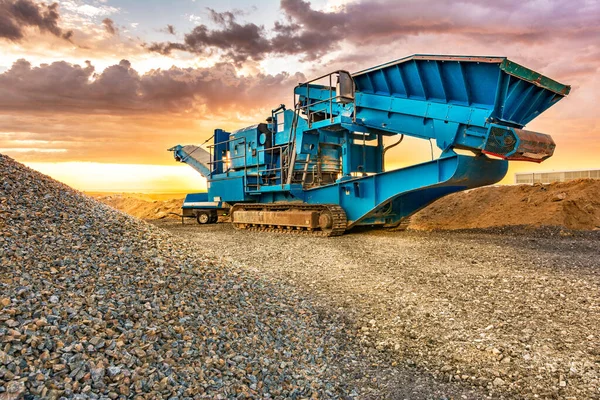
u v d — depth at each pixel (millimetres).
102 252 5418
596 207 15234
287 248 11391
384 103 12781
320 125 14367
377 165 15703
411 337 4957
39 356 2973
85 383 2854
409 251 10484
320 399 3539
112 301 4137
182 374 3344
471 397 3670
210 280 5711
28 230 5352
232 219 18938
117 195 38031
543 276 7391
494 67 9781
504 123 10148
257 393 3400
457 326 5184
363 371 4180
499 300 6109
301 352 4426
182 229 18312
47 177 8305
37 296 3758
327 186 15336
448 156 11312
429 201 15086
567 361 4168
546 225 14016
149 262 5570
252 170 18594
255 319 4863
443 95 11297
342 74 13281
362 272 8188
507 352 4418
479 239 12375
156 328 3867
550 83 9883
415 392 3768
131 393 2926
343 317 5652
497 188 19109
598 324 5062
